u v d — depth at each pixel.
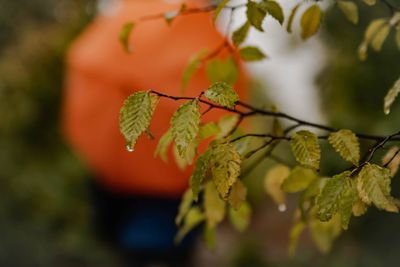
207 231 1.67
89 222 6.16
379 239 4.82
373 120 4.54
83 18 7.20
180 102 3.69
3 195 6.35
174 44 3.87
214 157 1.05
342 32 4.61
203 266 6.42
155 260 4.50
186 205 1.54
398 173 3.61
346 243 5.03
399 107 4.31
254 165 1.45
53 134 6.93
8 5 9.82
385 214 4.72
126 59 3.91
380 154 3.26
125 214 4.41
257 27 1.26
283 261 6.14
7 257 5.96
